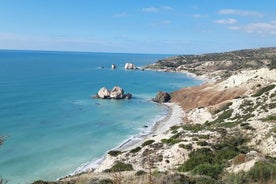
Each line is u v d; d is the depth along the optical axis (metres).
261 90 88.81
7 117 86.44
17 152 60.81
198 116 89.62
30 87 144.50
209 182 20.02
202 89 123.25
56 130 78.00
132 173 28.16
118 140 72.75
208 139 50.53
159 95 126.25
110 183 23.33
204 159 38.75
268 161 28.47
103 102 120.88
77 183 25.94
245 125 56.16
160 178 20.09
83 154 62.12
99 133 78.00
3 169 52.38
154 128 85.12
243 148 45.72
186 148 45.38
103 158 59.97
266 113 68.31
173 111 109.00
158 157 45.44
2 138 21.39
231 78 118.00
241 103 82.88
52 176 50.38
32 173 51.50
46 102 112.81
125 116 98.81
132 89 160.62
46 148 64.38
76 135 75.12
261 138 48.50
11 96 118.62
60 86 154.88
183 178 20.30
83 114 98.31
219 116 81.56
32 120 85.62
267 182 19.38
